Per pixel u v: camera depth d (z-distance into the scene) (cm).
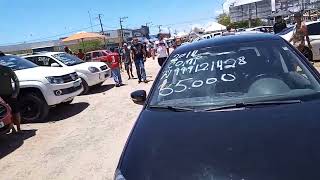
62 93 582
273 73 227
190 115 196
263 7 1925
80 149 407
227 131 169
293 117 176
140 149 169
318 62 837
